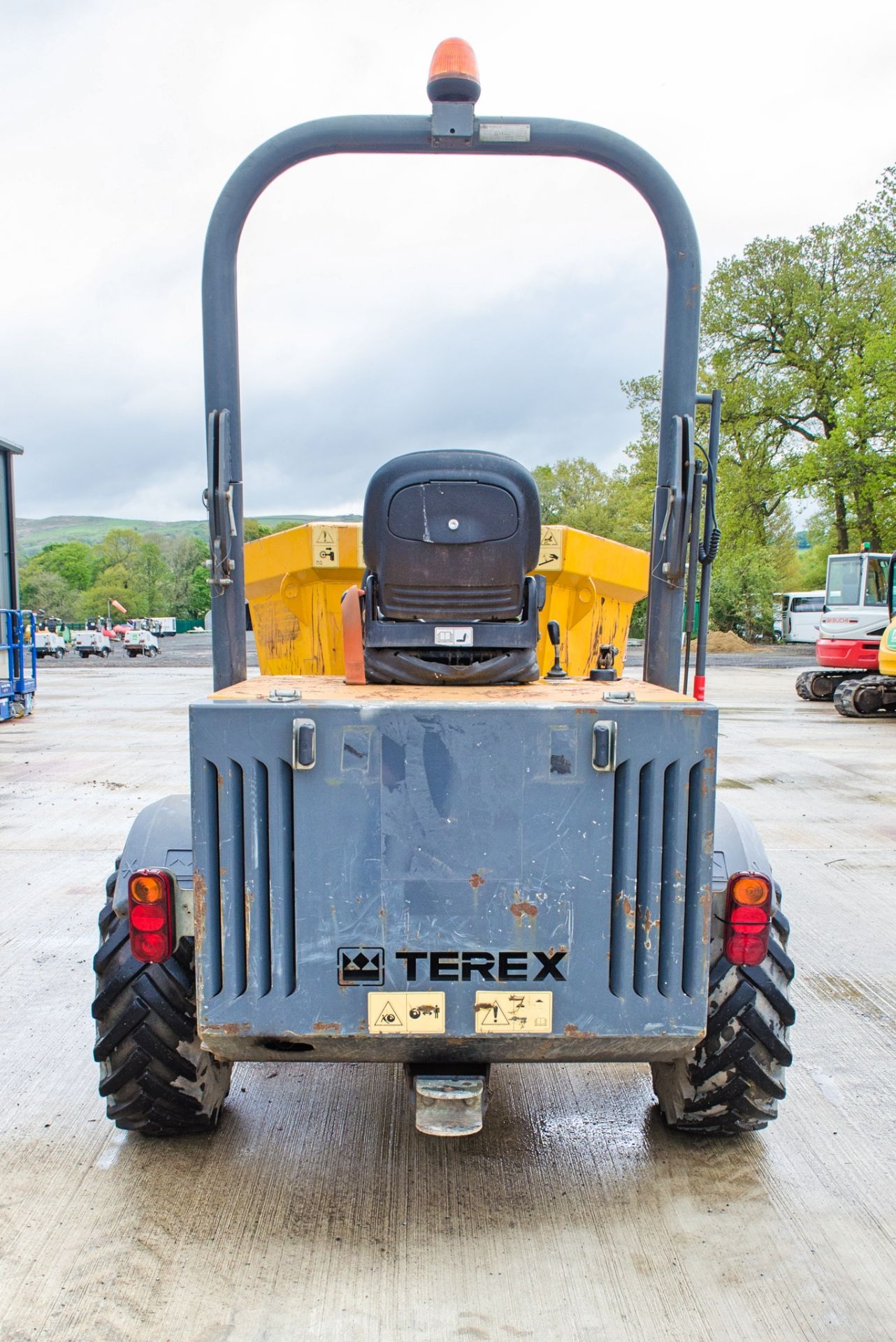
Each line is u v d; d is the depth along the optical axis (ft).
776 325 129.08
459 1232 9.01
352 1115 11.22
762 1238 8.98
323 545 12.75
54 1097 11.53
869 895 19.76
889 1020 14.02
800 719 49.55
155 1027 9.14
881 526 118.93
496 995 7.76
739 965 9.00
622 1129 10.93
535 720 7.58
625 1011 7.83
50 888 19.83
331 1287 8.25
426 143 8.81
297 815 7.59
